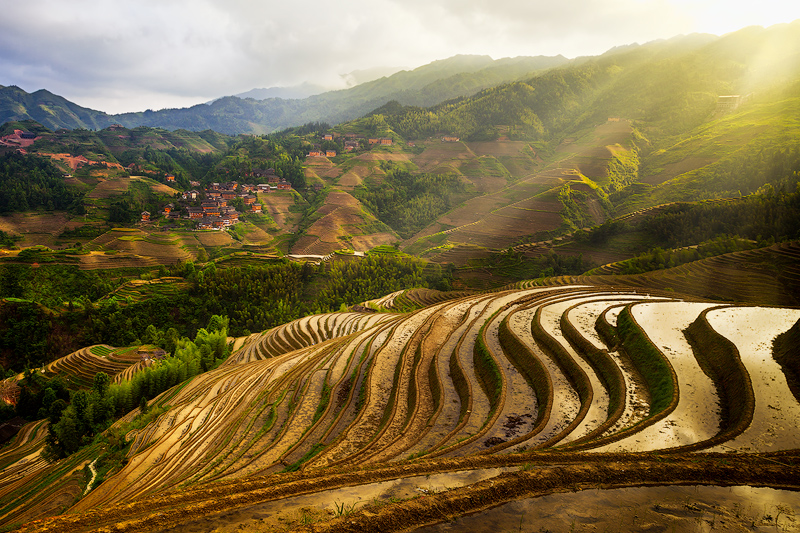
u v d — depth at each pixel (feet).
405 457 83.10
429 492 52.60
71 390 255.09
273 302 381.40
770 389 93.81
